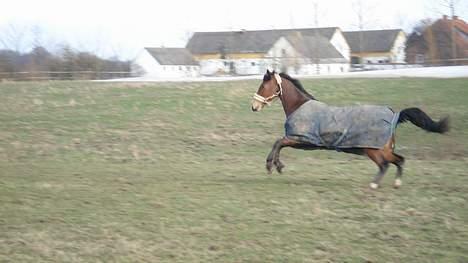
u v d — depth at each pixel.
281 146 11.10
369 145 10.76
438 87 26.06
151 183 12.34
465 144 17.72
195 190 11.55
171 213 9.80
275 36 75.06
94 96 25.14
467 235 8.66
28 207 10.22
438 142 17.98
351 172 13.77
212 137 18.70
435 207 10.12
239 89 25.89
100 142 18.03
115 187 11.91
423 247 8.22
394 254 7.97
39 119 21.12
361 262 7.72
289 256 7.89
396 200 10.55
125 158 16.08
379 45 79.06
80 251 8.04
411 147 17.39
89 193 11.33
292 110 11.24
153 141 18.22
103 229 8.91
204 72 74.00
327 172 13.78
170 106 23.06
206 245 8.26
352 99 24.61
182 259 7.79
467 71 34.31
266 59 65.19
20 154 16.53
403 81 27.64
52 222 9.32
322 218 9.47
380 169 11.09
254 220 9.38
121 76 53.09
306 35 73.19
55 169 14.30
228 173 13.73
